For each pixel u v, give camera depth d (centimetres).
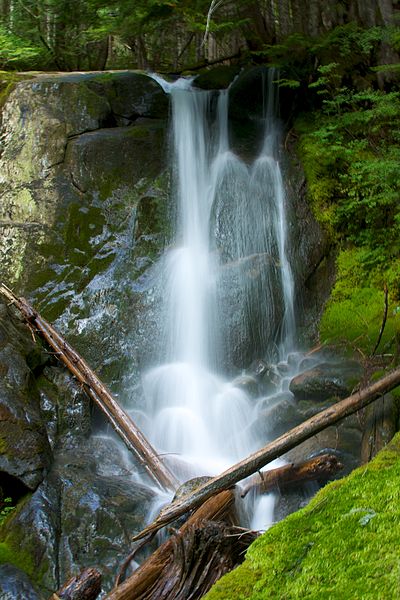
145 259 746
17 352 593
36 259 723
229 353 718
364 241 820
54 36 1075
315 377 638
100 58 1174
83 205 761
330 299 794
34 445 534
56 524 497
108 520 499
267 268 747
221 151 855
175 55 1221
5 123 795
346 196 838
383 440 516
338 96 862
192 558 385
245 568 322
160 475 553
